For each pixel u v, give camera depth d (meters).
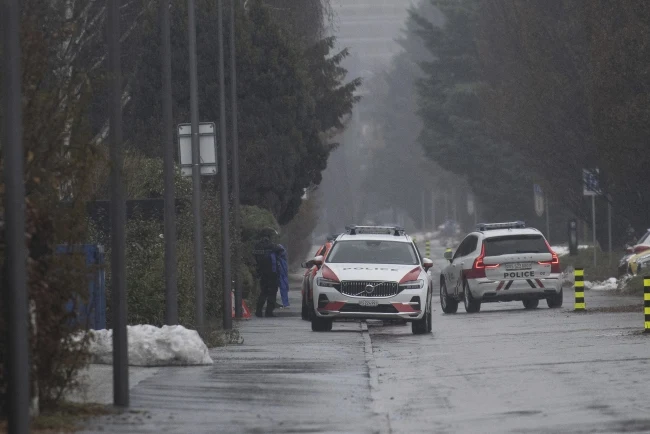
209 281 75.19
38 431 31.47
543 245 91.88
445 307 97.31
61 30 36.00
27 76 33.09
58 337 33.41
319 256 87.12
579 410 35.75
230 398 38.84
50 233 33.12
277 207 115.25
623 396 38.66
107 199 69.94
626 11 111.50
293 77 113.69
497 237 91.88
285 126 112.94
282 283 106.12
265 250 93.00
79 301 34.84
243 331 74.06
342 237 77.50
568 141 146.25
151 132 107.56
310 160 118.62
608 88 112.75
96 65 68.88
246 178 110.69
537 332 67.56
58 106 33.94
